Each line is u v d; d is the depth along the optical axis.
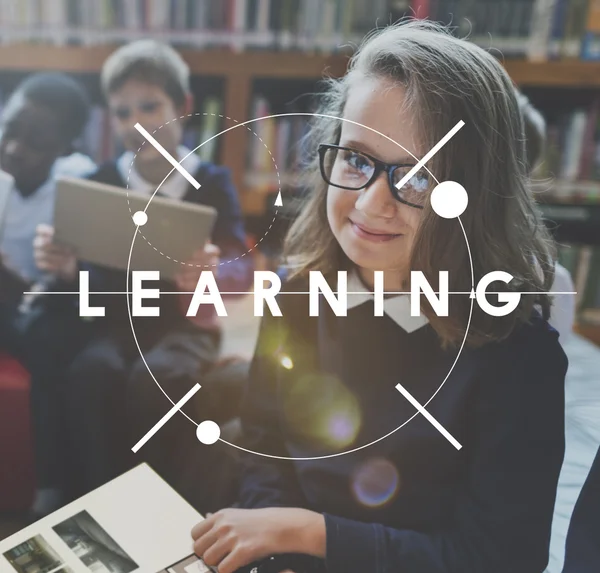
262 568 0.82
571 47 1.95
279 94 2.14
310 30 2.00
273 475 0.97
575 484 0.98
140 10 2.01
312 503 0.93
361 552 0.83
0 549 0.88
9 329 1.46
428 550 0.83
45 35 2.02
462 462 0.86
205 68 2.04
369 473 0.90
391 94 0.88
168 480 1.14
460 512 0.85
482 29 1.95
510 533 0.82
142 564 0.86
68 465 1.30
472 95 0.85
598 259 2.09
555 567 0.89
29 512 1.22
